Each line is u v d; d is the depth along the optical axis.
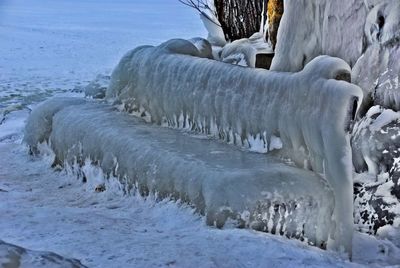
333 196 4.50
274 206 4.42
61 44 26.88
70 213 4.82
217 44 9.66
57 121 7.09
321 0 5.33
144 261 3.71
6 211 4.72
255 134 5.40
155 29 34.16
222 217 4.45
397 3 4.60
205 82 6.01
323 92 4.55
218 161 4.99
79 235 4.12
